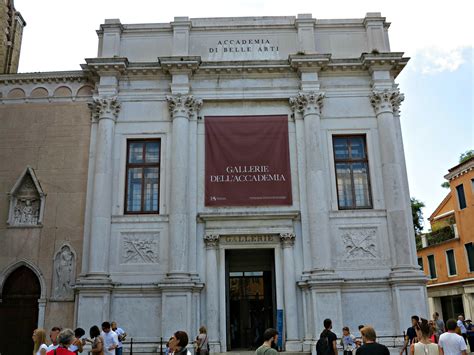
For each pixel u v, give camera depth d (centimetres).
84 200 2173
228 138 2236
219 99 2278
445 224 4459
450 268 3838
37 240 2127
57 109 2314
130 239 2103
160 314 1980
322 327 1928
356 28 2425
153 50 2381
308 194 2125
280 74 2320
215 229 2114
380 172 2194
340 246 2095
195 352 1820
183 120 2212
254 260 2356
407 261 2022
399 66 2289
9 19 2822
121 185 2177
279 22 2427
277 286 2058
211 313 1997
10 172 2230
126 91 2295
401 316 1945
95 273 1992
